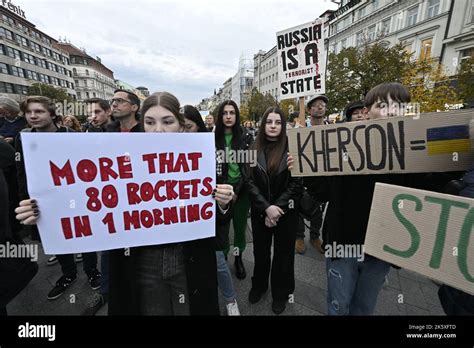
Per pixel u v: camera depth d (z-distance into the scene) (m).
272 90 40.41
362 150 1.21
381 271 1.32
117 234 1.07
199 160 1.15
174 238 1.13
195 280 1.18
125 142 1.04
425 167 1.08
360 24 22.09
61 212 0.99
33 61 37.34
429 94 9.21
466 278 0.84
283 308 1.86
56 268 2.58
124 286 1.11
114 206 1.05
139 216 1.09
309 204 2.15
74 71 51.56
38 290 2.20
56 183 0.97
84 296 2.11
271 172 1.78
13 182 2.30
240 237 2.33
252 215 1.90
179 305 1.27
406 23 17.86
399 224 0.99
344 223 1.35
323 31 2.18
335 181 1.39
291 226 1.79
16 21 34.44
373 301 1.41
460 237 0.85
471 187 0.91
